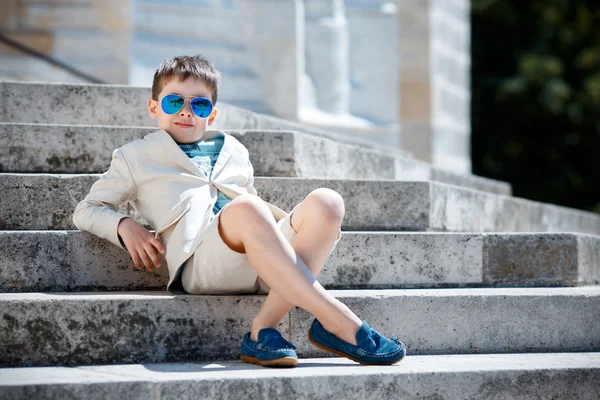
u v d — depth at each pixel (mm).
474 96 18406
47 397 3027
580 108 17953
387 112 10086
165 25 8914
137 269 4199
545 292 4176
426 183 4934
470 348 4000
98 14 8500
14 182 4414
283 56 9383
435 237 4496
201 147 4270
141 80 8680
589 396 3486
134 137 4906
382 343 3549
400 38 10398
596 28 18422
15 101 5230
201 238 3781
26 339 3527
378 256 4422
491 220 6082
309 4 9703
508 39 18781
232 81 9312
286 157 5074
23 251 4078
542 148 18656
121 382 3076
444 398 3355
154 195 4059
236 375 3211
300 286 3484
